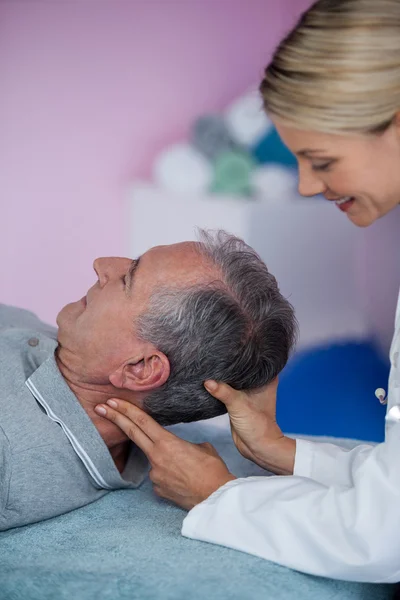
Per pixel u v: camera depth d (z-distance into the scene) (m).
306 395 3.07
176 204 3.40
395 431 1.12
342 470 1.34
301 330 3.35
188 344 1.30
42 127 3.77
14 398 1.31
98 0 3.78
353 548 1.09
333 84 1.10
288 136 1.17
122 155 3.78
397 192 1.17
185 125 3.79
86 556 1.20
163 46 3.79
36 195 3.76
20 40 3.77
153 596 1.10
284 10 3.74
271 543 1.16
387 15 1.10
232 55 3.78
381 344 3.32
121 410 1.34
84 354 1.33
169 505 1.41
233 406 1.35
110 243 3.75
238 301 1.31
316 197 3.35
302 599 1.11
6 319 1.71
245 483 1.23
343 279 3.37
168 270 1.31
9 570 1.16
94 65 3.78
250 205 3.36
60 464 1.32
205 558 1.17
